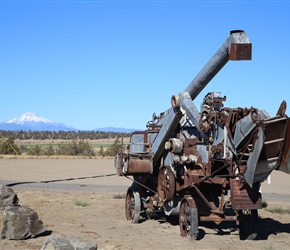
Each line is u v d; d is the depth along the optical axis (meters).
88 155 70.44
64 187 27.92
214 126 12.32
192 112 12.79
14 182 30.62
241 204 11.88
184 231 13.30
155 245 12.24
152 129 16.05
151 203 15.44
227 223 15.71
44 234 13.41
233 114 11.73
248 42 11.00
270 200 24.20
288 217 17.50
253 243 12.66
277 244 12.60
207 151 12.61
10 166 45.50
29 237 12.68
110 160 58.66
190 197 13.16
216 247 12.10
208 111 12.37
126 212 16.33
